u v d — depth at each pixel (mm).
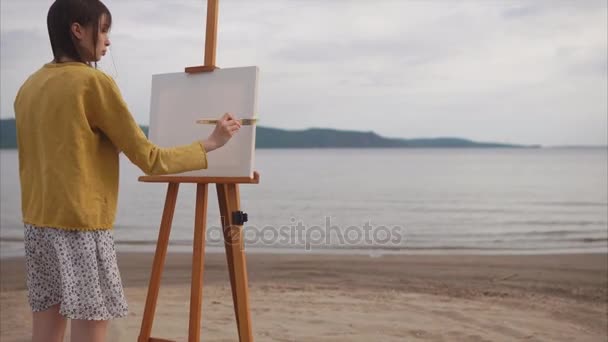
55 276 1606
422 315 3723
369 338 3148
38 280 1650
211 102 2027
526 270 5555
